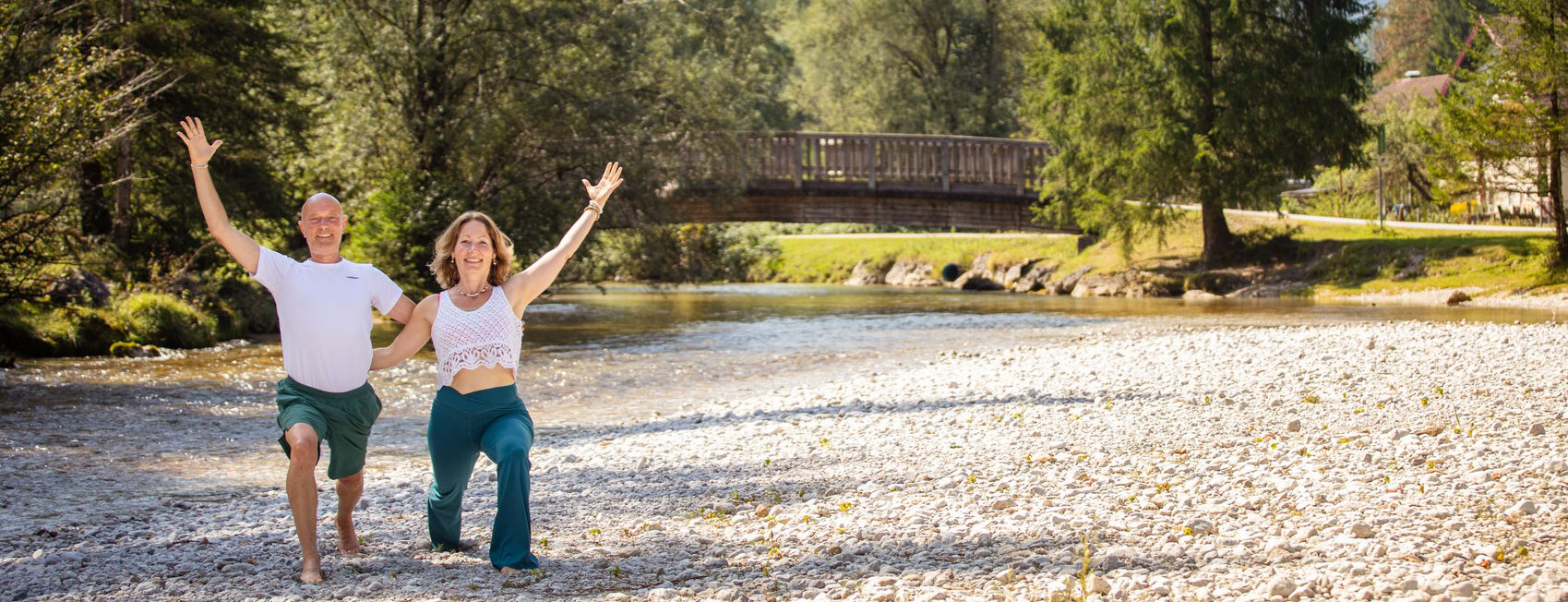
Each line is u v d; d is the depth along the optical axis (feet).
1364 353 45.52
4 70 54.39
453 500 19.53
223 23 78.18
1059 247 140.26
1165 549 17.79
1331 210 154.10
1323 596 15.03
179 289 74.84
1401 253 104.88
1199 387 38.75
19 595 17.44
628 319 93.45
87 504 27.20
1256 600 14.90
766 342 72.95
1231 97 106.93
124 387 50.47
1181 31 107.86
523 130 90.27
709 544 20.31
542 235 88.79
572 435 38.65
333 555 19.83
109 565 19.44
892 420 36.14
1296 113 106.22
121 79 74.28
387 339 75.56
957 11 190.29
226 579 18.20
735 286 153.58
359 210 91.09
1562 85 88.12
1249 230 126.93
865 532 20.20
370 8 86.33
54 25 69.51
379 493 27.27
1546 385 34.14
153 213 86.17
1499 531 17.65
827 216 126.72
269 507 25.84
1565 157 102.17
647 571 18.38
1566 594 14.07
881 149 126.62
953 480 24.67
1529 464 22.35
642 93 96.68
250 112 82.07
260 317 82.17
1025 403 37.86
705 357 64.13
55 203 57.72
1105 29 111.65
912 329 80.69
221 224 17.20
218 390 50.11
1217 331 64.90
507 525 18.17
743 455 30.73
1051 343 66.44
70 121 55.72
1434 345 46.91
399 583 17.66
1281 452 25.93
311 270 17.94
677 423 39.68
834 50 201.05
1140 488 22.86
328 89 88.53
